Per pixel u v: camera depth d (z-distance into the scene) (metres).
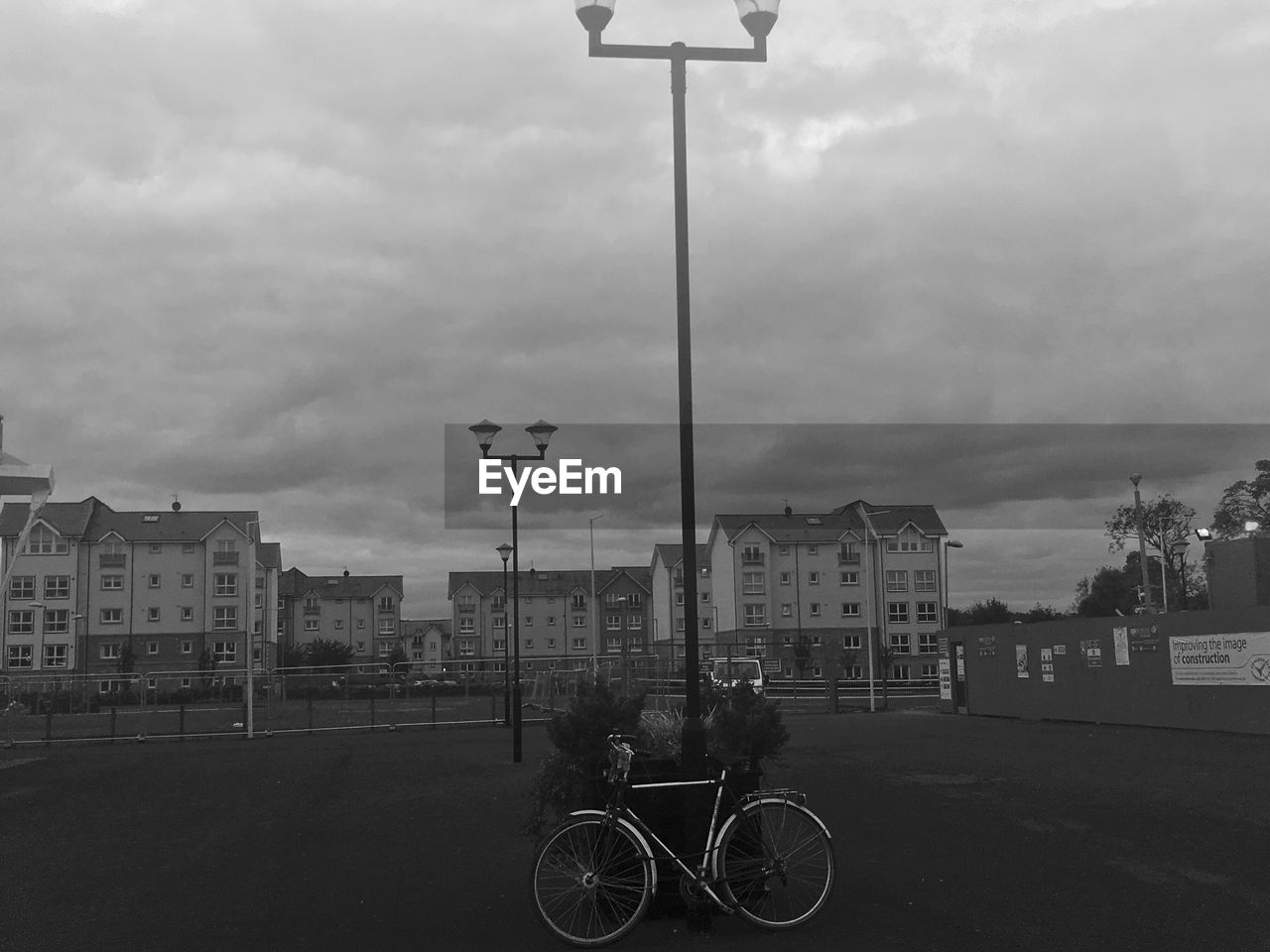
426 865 10.22
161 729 35.47
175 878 9.91
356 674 38.25
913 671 77.06
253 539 35.03
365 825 12.95
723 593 79.69
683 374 8.38
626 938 7.19
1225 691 24.73
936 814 12.44
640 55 8.65
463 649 106.94
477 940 7.39
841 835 11.07
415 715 37.53
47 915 8.48
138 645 81.25
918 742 23.55
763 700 8.05
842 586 77.69
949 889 8.50
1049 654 31.55
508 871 9.82
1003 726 29.27
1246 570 27.59
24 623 79.69
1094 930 7.23
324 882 9.52
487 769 20.08
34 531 80.44
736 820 7.30
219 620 82.50
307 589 119.50
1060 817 12.08
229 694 48.44
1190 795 13.82
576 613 104.50
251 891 9.21
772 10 8.70
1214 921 7.43
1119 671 28.45
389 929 7.74
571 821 7.09
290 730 34.31
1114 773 16.66
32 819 14.47
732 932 7.30
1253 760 18.39
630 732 8.01
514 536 22.69
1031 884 8.66
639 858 7.10
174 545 82.88
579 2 8.62
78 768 23.28
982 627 35.38
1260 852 9.89
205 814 14.51
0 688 36.09
